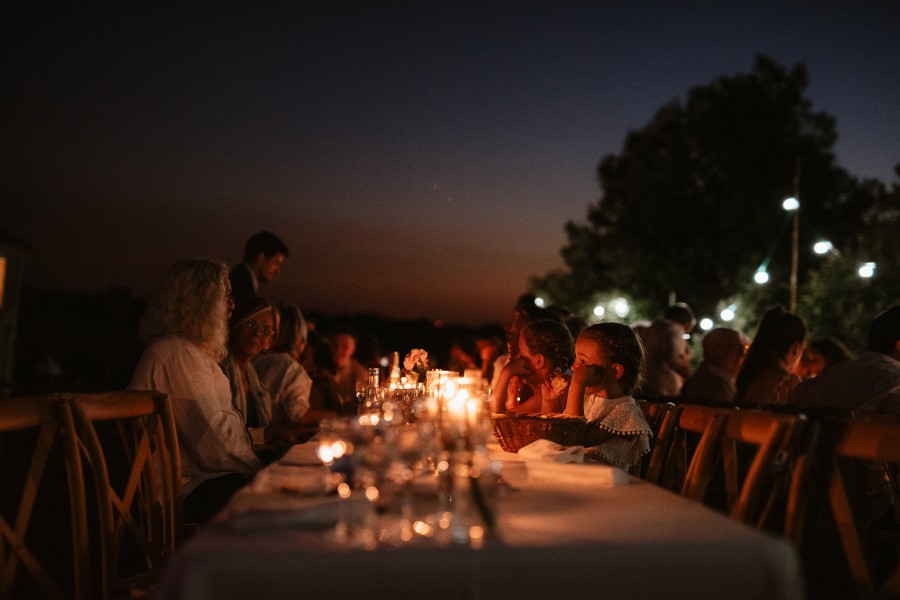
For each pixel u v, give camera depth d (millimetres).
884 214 13453
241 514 1869
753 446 4426
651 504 2227
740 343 6754
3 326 16828
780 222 22016
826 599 4062
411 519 2045
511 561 1671
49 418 2863
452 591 1654
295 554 1642
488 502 1944
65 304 22688
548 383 4297
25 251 17281
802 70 23859
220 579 1620
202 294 4164
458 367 8953
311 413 6012
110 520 3086
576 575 1680
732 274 21500
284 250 7738
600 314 15273
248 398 5246
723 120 23812
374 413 3469
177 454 3508
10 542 2650
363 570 1645
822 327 13109
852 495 3506
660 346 7953
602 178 26047
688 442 4684
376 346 9953
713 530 1879
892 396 4734
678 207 23203
